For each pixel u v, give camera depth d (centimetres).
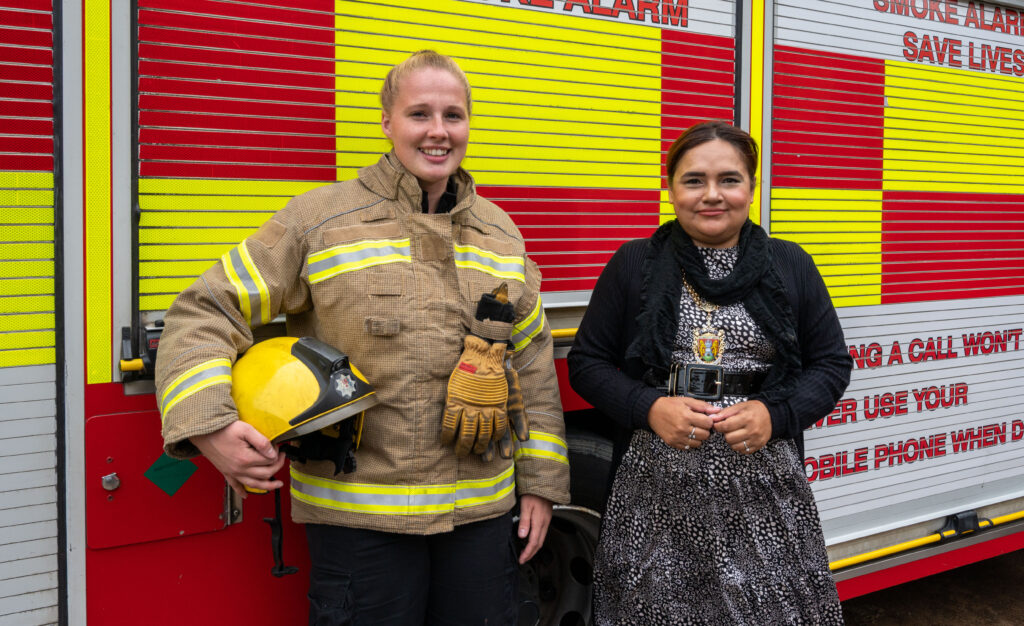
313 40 172
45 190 148
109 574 157
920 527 285
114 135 153
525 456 167
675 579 164
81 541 154
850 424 263
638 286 176
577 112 208
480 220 160
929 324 282
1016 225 304
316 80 173
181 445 133
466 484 150
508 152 199
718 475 163
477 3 192
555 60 204
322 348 137
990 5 288
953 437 292
